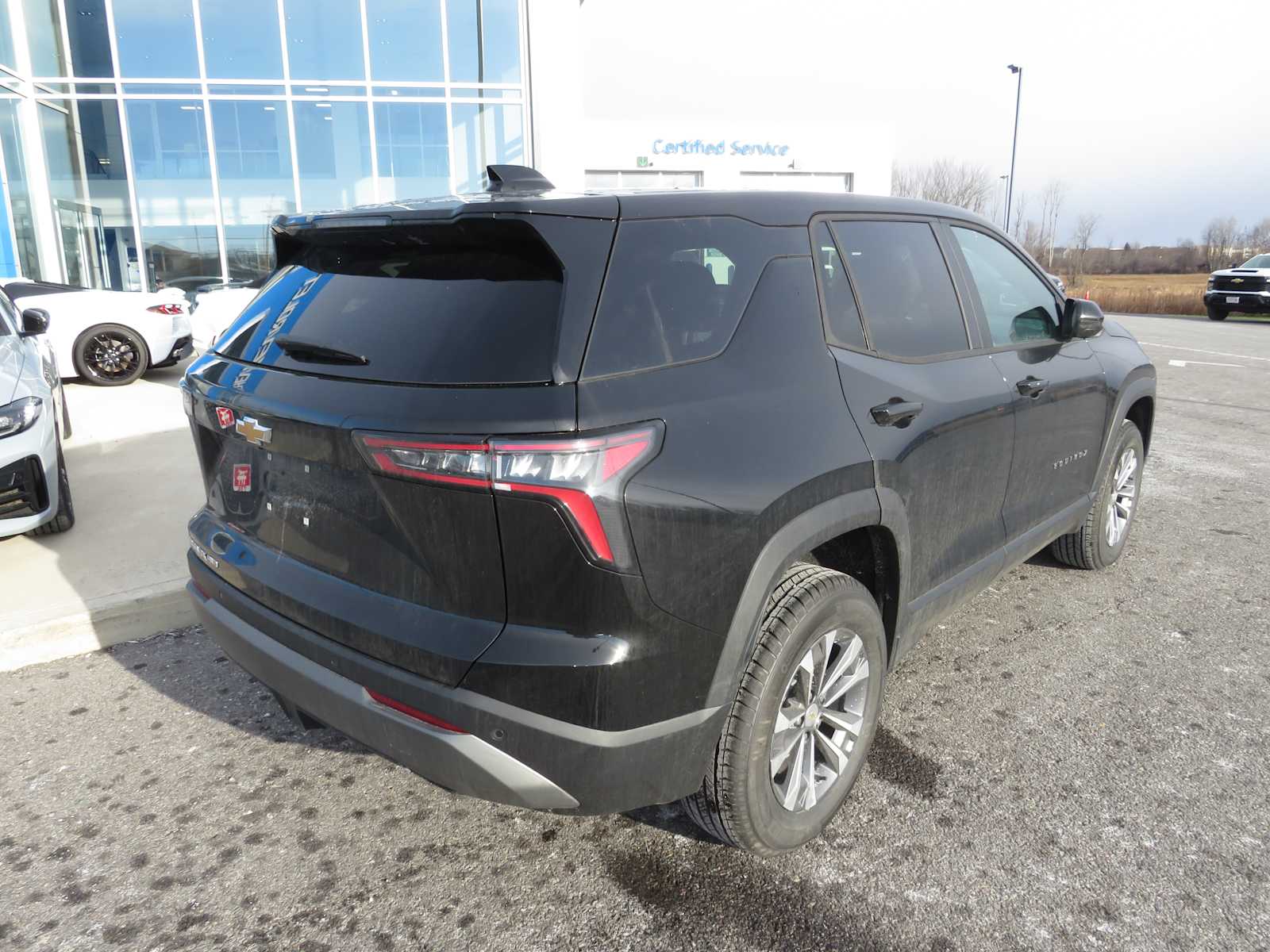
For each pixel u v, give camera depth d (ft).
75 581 13.85
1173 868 7.92
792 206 8.39
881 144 97.55
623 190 7.80
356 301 7.55
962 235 10.90
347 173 51.31
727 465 6.73
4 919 7.49
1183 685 11.24
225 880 7.97
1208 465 22.90
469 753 6.39
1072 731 10.18
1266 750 9.78
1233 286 77.97
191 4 47.16
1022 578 14.84
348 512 6.91
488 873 8.03
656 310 6.81
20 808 9.02
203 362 8.75
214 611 8.41
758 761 7.27
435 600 6.55
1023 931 7.22
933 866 7.99
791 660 7.36
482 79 52.49
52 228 47.47
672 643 6.48
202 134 48.70
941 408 9.10
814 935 7.21
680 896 7.70
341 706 7.11
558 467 5.92
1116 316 94.99
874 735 9.50
